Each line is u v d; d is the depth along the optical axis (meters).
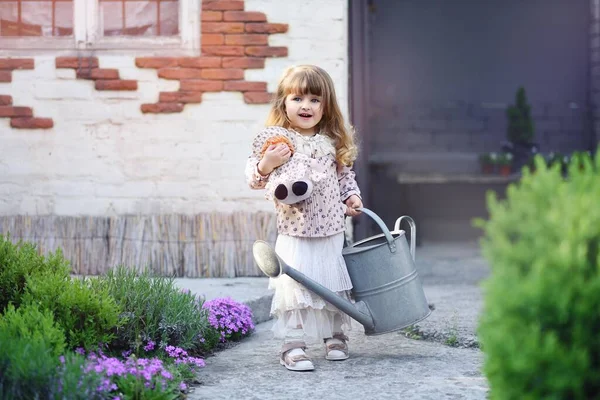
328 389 3.73
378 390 3.71
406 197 10.39
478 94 12.36
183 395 3.58
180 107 6.33
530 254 2.46
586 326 2.33
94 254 6.19
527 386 2.35
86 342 3.81
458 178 10.46
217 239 6.20
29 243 4.59
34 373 3.10
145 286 4.35
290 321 4.14
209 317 4.59
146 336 4.12
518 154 11.44
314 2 6.27
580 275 2.36
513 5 12.30
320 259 4.16
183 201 6.38
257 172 4.09
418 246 9.89
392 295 4.25
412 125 12.29
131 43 6.37
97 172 6.36
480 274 7.50
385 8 12.25
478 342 4.55
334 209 4.21
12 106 6.34
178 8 6.38
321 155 4.22
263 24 6.29
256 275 6.20
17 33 6.39
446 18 12.29
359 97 7.63
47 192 6.37
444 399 3.56
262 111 6.32
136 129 6.35
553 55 12.34
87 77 6.33
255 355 4.44
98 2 6.35
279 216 4.22
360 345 4.67
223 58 6.32
